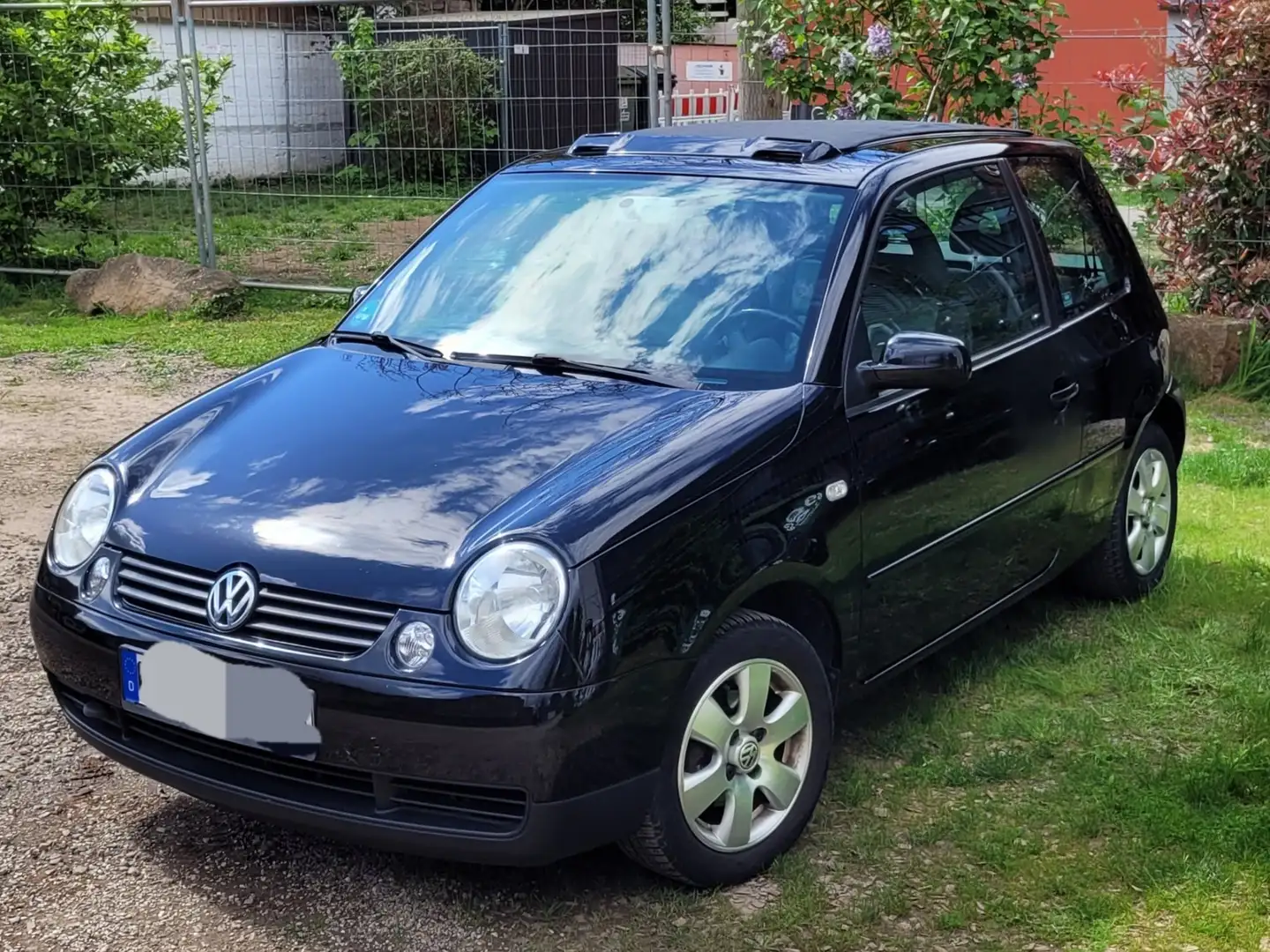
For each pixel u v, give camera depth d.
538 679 2.97
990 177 4.68
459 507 3.23
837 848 3.65
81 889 3.45
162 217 13.32
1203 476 7.12
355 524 3.23
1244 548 6.05
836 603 3.62
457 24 12.62
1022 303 4.61
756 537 3.35
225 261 13.50
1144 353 5.21
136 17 15.02
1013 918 3.31
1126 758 4.13
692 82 12.05
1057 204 5.04
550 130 12.18
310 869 3.54
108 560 3.45
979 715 4.47
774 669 3.45
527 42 12.15
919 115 9.20
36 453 7.66
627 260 4.21
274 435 3.67
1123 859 3.56
